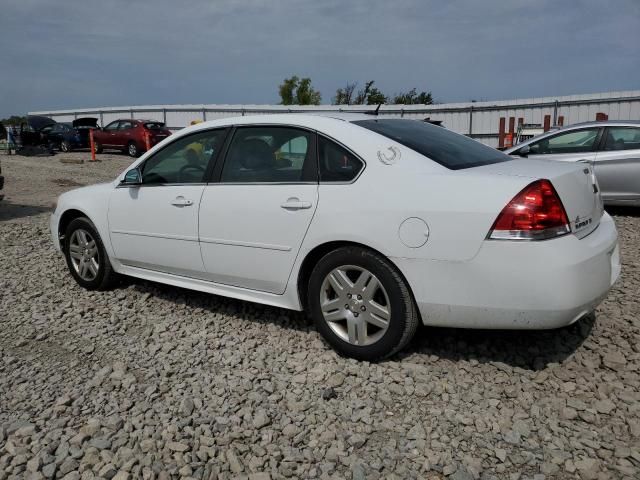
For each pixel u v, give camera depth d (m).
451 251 3.20
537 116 23.42
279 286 3.95
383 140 3.62
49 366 3.79
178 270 4.57
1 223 8.91
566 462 2.63
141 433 2.95
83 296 5.18
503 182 3.15
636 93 21.11
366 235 3.44
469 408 3.11
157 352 3.96
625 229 7.62
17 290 5.38
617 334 3.93
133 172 4.73
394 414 3.09
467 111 25.08
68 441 2.90
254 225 3.95
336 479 2.58
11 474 2.66
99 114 36.66
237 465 2.68
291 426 2.97
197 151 4.44
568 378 3.38
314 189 3.70
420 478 2.57
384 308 3.49
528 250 3.04
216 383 3.47
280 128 4.02
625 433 2.86
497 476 2.56
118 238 4.92
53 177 15.88
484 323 3.25
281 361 3.74
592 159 8.80
